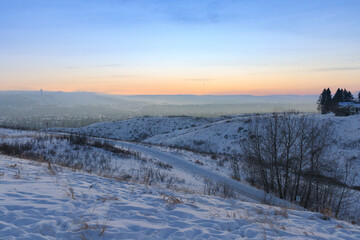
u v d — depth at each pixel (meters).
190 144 49.66
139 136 77.25
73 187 7.28
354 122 40.25
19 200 5.30
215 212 6.59
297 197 16.11
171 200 7.16
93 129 88.25
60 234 3.99
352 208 17.30
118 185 8.89
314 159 19.02
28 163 10.66
